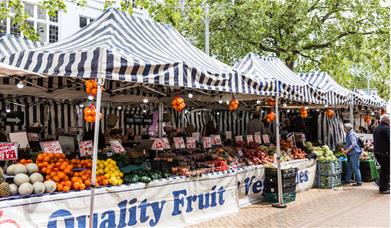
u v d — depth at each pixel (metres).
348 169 12.02
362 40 19.59
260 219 7.53
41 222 5.11
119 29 6.90
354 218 7.66
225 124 16.25
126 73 5.34
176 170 7.04
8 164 6.15
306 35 18.97
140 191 6.27
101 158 7.04
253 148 10.39
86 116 5.31
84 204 5.57
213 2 18.80
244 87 7.43
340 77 21.39
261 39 19.30
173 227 6.76
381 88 32.06
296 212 8.12
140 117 14.03
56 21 18.66
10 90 8.72
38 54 5.64
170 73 5.89
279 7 18.80
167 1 14.22
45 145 6.30
